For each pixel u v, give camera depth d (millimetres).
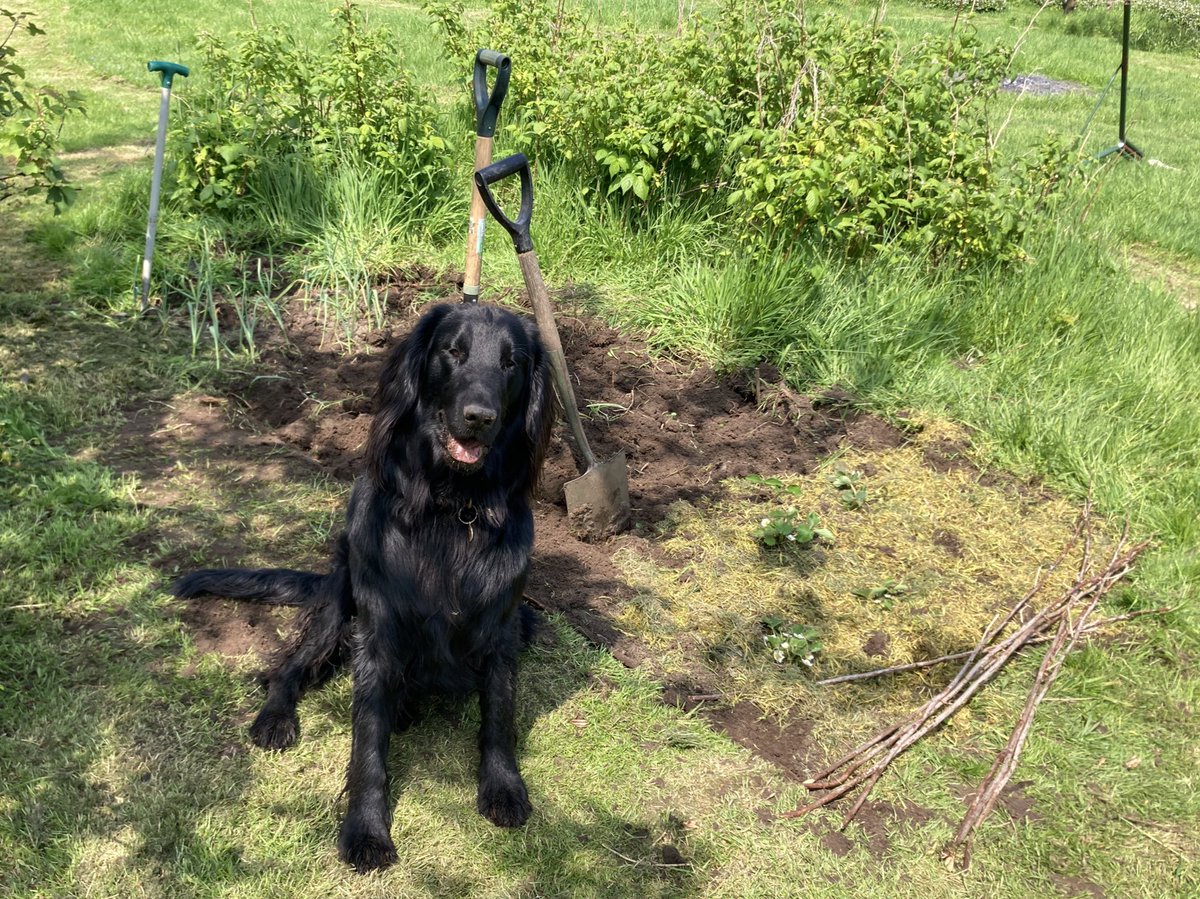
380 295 2928
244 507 2043
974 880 1456
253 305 2809
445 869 1370
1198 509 2363
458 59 3916
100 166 3754
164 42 5688
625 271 3125
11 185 3344
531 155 3539
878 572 2113
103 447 2172
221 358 2568
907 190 3137
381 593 1475
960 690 1812
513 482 1545
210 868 1315
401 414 1483
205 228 3055
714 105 3197
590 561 2047
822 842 1489
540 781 1534
